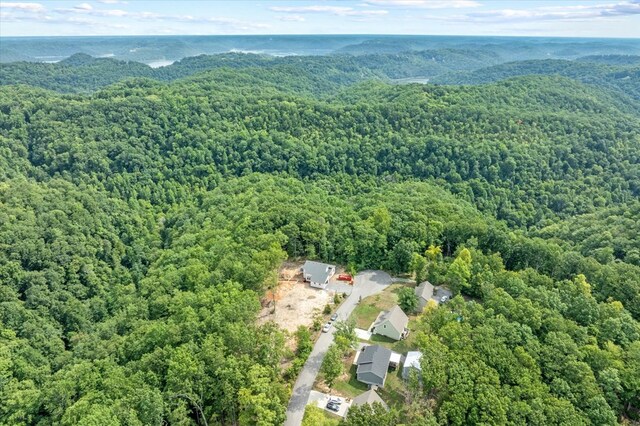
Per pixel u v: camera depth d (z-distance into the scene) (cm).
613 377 6112
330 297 9412
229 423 6328
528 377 6044
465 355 6319
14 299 11350
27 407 7294
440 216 11850
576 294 8269
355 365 7381
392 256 10325
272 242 10069
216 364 6394
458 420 5475
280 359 7238
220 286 8606
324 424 5766
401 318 8238
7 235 12650
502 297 7806
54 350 10012
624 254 10994
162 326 7556
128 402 5959
